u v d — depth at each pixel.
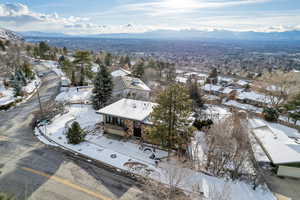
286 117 32.22
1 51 51.38
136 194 11.88
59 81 42.25
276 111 28.42
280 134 20.69
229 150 13.78
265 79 37.66
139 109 20.67
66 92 34.66
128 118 18.50
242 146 14.19
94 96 27.64
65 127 21.12
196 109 29.62
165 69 69.38
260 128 21.94
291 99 30.14
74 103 29.72
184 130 16.05
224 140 14.04
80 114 25.53
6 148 16.41
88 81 42.22
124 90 29.98
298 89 31.02
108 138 19.55
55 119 23.14
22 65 42.56
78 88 37.62
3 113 24.31
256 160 16.16
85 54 38.56
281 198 12.42
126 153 16.88
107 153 16.58
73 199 11.26
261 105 41.09
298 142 19.25
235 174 13.69
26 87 34.94
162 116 15.68
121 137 19.77
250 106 40.59
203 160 15.73
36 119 22.73
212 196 11.02
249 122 23.12
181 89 15.47
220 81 66.00
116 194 11.80
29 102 28.81
